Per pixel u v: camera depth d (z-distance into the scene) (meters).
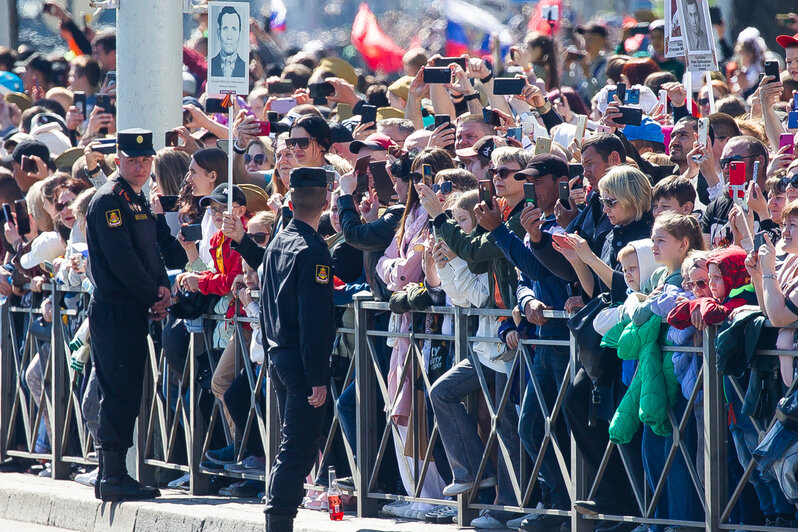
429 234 24.64
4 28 63.78
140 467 30.77
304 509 27.23
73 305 31.78
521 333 23.09
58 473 32.53
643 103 33.34
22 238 33.81
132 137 28.17
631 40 45.28
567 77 46.00
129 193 28.28
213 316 28.67
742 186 22.27
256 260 26.91
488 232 23.45
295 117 31.88
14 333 34.16
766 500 20.94
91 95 46.25
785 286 20.38
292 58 45.97
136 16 33.53
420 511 25.58
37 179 37.38
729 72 41.44
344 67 40.56
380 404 26.38
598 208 23.27
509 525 24.16
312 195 24.39
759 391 20.19
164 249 30.50
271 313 24.55
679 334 21.05
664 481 21.45
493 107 31.56
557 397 22.86
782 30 53.50
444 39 71.31
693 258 20.78
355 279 27.20
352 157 30.64
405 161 25.59
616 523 22.80
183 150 32.59
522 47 43.41
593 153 23.91
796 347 19.72
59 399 32.38
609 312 21.44
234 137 32.59
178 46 33.94
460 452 24.31
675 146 26.83
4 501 31.36
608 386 21.97
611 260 22.30
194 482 29.47
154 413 30.45
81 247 31.16
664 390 21.19
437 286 24.64
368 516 26.00
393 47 63.06
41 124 42.09
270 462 27.14
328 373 24.28
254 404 27.64
